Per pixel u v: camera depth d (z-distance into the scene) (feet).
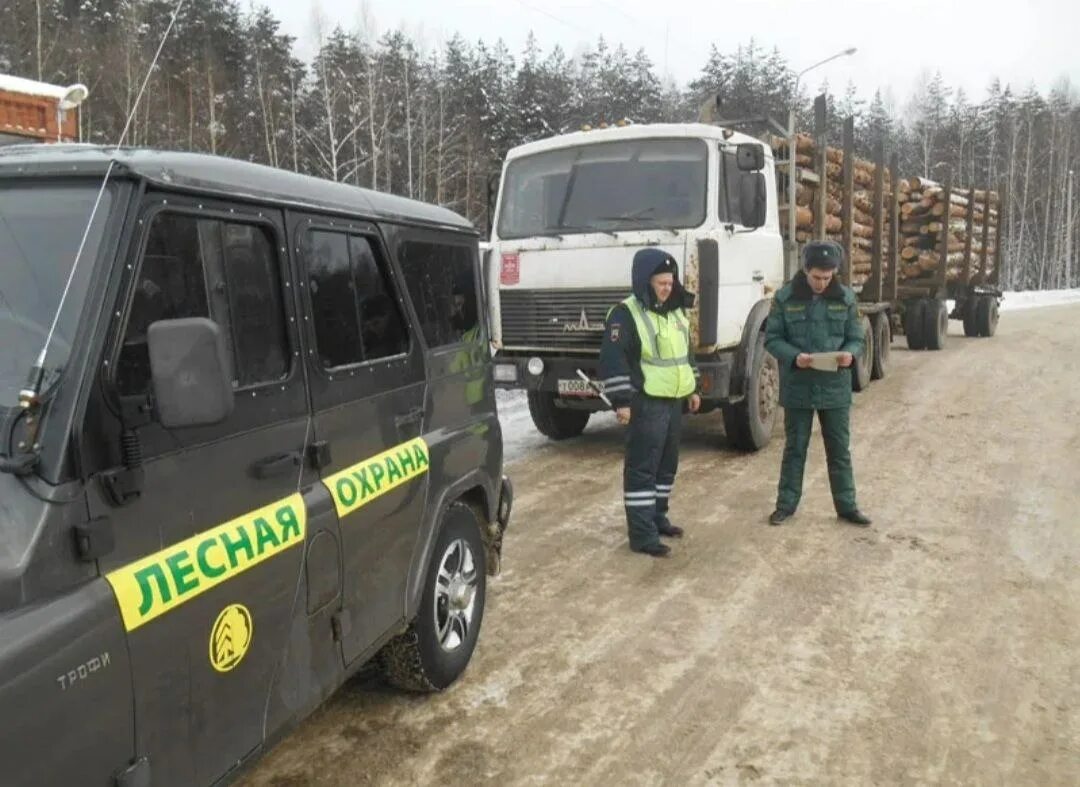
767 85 159.22
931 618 15.15
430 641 11.97
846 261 36.14
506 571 17.49
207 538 7.34
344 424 9.59
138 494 6.58
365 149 116.26
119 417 6.41
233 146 106.42
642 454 18.24
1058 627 14.76
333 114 114.11
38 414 5.99
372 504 9.95
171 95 94.58
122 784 6.36
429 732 11.59
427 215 12.10
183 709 7.01
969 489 23.09
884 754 11.09
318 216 9.32
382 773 10.66
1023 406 34.63
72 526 6.01
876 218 40.57
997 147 207.21
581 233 24.80
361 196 10.54
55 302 6.41
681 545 19.01
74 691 5.88
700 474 24.95
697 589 16.52
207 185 7.57
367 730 11.62
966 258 55.31
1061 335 62.69
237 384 7.91
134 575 6.49
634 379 18.10
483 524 13.91
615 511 21.57
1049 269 200.03
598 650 13.99
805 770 10.76
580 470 25.67
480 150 131.13
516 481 24.45
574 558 18.25
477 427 13.20
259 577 7.94
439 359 12.07
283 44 116.98
